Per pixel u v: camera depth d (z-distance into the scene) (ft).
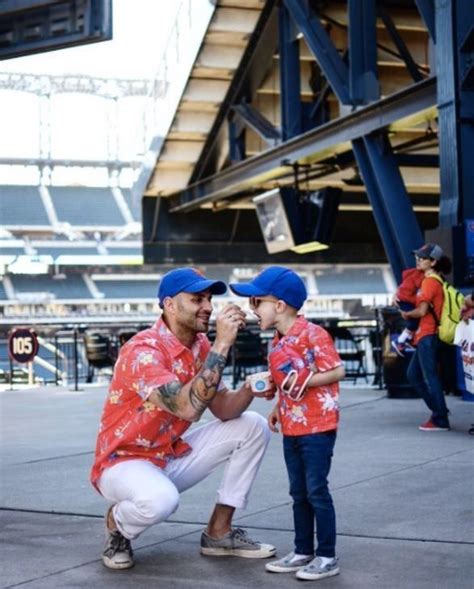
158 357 17.01
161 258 113.70
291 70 78.18
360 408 44.01
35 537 20.66
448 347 47.19
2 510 23.70
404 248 63.77
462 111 49.29
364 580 16.69
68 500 24.70
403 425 37.47
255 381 17.30
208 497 24.21
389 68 87.40
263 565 17.89
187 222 114.42
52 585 16.94
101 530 21.20
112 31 30.12
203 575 17.33
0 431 40.93
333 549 17.01
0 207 200.34
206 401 16.43
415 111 59.21
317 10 73.87
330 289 181.78
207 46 87.04
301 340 16.71
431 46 56.80
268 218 86.12
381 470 27.45
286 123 78.38
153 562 18.26
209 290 17.35
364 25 66.13
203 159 101.35
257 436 18.26
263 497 24.08
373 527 20.53
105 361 72.33
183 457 18.24
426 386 35.91
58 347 81.71
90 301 180.65
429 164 79.51
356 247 123.44
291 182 96.07
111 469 17.44
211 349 16.46
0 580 17.35
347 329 65.00
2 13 30.86
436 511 21.97
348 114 65.72
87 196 206.59
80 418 45.47
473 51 49.03
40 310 179.42
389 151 64.69
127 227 200.23
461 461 28.66
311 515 17.37
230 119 93.25
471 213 49.11
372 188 65.92
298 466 17.20
